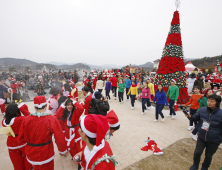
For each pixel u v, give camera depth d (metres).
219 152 3.64
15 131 2.39
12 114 2.38
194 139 4.19
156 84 8.67
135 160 3.25
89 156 1.34
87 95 3.74
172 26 8.24
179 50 7.99
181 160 3.26
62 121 2.98
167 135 4.51
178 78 7.83
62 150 2.44
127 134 4.55
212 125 2.59
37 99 2.15
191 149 3.72
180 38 8.12
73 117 2.78
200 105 3.97
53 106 3.63
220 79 13.32
